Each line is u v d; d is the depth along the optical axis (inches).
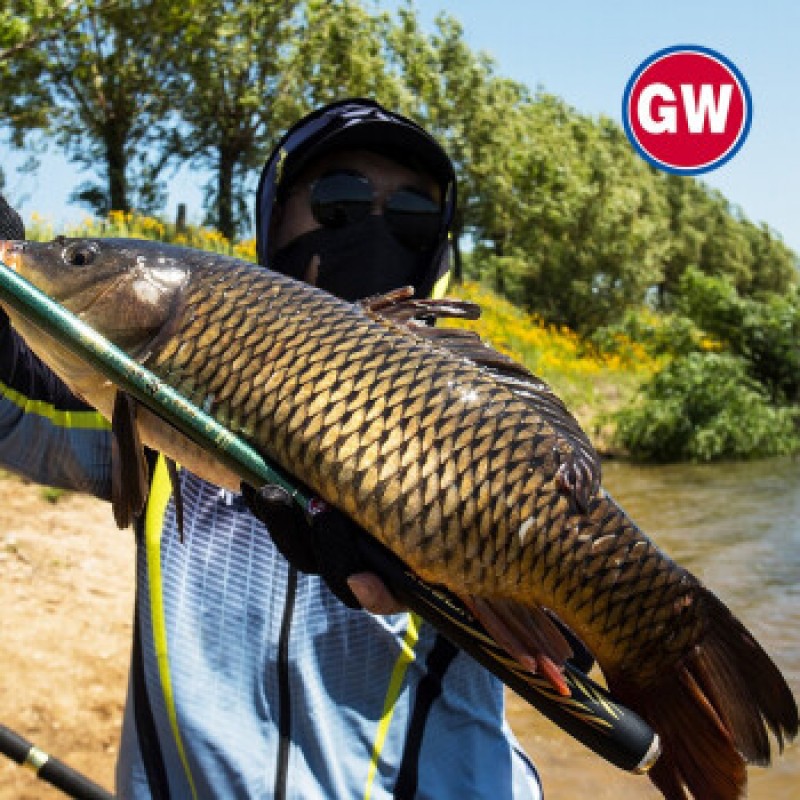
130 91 423.5
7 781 79.3
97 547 123.7
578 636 31.2
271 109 457.1
